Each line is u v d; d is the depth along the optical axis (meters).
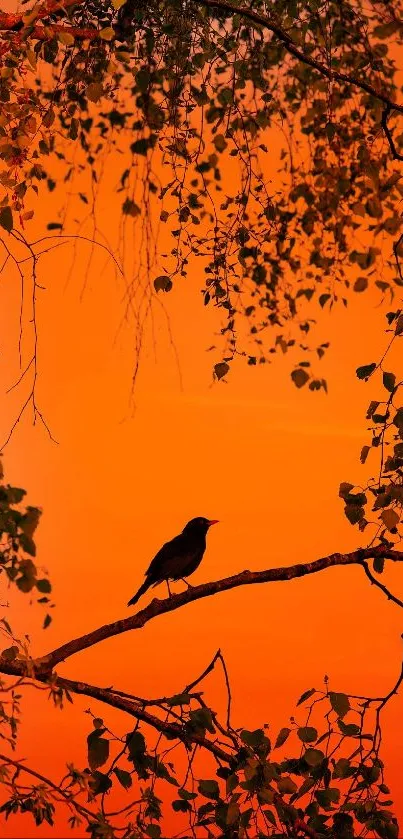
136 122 9.03
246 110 9.48
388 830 6.96
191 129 9.02
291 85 9.77
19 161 7.76
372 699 7.16
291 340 8.41
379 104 9.27
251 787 6.66
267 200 9.20
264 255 9.23
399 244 8.02
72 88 8.98
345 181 9.09
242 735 6.94
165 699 7.04
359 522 7.29
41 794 6.25
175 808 6.88
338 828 7.01
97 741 6.88
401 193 8.35
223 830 6.77
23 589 4.99
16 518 4.96
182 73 9.09
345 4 9.11
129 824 6.73
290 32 9.20
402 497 7.02
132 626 7.20
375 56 9.30
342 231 9.06
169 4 8.92
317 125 9.51
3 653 6.59
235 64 9.15
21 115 7.70
